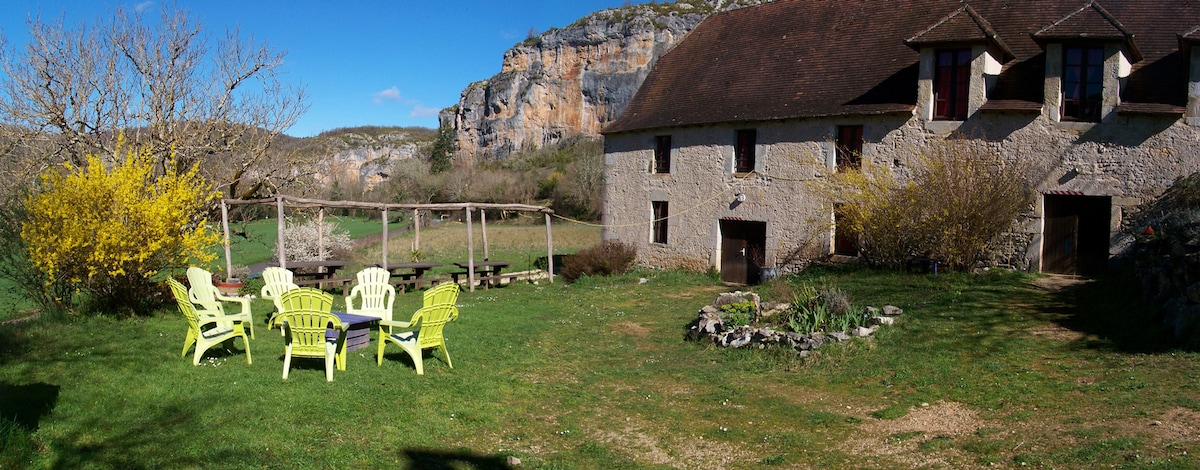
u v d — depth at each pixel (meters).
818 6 21.58
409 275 18.73
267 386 7.64
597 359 10.51
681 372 9.69
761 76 20.47
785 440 6.76
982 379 8.26
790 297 13.91
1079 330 10.13
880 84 17.78
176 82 17.11
